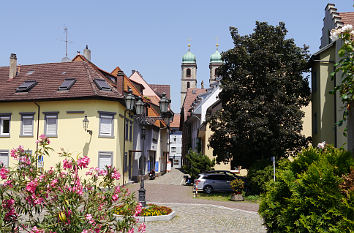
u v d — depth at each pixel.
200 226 13.87
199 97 54.03
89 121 27.59
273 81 22.92
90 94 27.45
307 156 7.32
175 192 27.28
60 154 6.80
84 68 30.33
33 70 32.03
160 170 49.12
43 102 28.52
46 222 6.01
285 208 7.00
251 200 22.56
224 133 24.17
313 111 23.89
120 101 28.67
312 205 6.42
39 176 6.31
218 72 26.05
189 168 36.00
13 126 29.11
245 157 25.98
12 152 6.68
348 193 6.05
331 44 20.41
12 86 30.64
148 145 41.19
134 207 6.64
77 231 5.83
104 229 6.30
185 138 66.19
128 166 32.47
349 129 9.09
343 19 21.77
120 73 30.06
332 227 6.04
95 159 27.38
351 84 7.14
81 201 6.32
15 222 6.29
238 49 24.22
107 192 6.52
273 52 23.58
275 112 22.47
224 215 16.53
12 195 6.31
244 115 22.69
